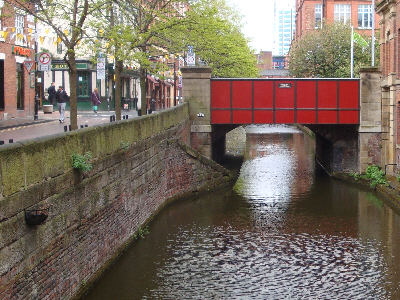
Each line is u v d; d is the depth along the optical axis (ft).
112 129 57.52
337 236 70.95
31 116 119.75
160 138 82.53
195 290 51.80
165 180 87.10
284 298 50.39
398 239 69.26
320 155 141.08
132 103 183.01
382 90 111.45
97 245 52.80
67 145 44.37
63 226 43.47
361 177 109.60
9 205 34.37
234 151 166.09
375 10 126.11
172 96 256.93
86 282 49.57
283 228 75.10
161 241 67.51
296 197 96.58
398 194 89.81
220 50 105.40
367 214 83.15
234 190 103.09
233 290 52.11
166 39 92.68
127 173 63.98
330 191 102.01
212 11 91.97
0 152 33.24
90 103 159.33
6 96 110.63
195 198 95.25
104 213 54.80
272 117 115.24
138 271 56.24
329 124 116.06
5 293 33.86
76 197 46.50
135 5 90.02
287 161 144.87
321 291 52.24
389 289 52.70
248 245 66.80
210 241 68.18
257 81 115.34
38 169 38.73
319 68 187.73
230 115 116.26
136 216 68.85
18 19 114.93
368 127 112.06
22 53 118.32
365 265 59.47
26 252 36.81
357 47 182.09
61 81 156.35
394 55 104.27
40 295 39.14
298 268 58.54
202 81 115.96
